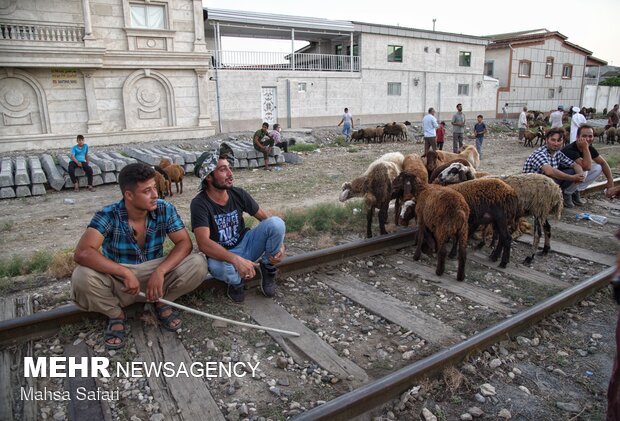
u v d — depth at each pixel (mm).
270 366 3609
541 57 42625
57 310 3994
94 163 12383
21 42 18188
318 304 4680
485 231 6352
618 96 52125
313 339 3982
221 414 3033
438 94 35406
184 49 22422
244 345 3885
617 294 2340
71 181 11625
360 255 5961
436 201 5238
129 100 21469
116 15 20516
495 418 3084
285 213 7758
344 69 31031
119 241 3871
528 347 3938
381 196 6328
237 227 4598
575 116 13562
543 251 6230
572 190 8508
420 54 33594
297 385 3377
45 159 13281
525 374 3572
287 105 27938
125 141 21438
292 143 20219
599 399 3301
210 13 24391
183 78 22656
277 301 4719
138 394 3244
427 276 5426
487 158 17750
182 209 9242
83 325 4043
